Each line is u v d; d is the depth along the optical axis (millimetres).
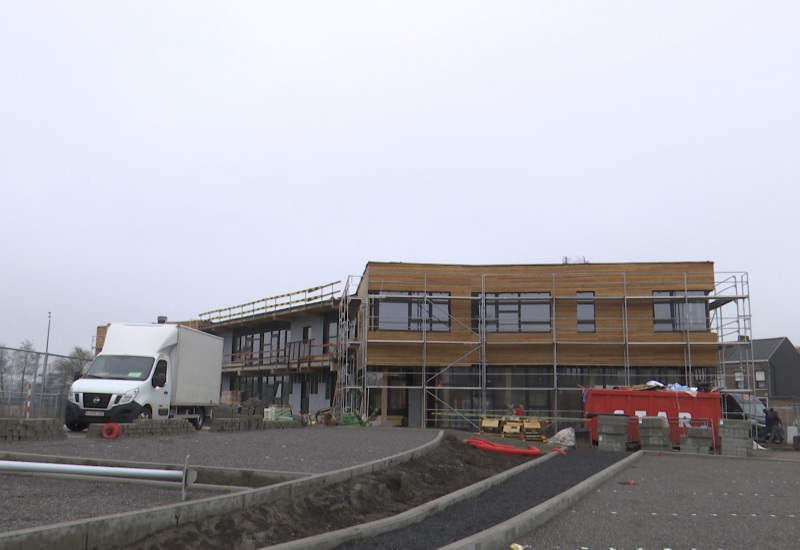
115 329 22109
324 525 8055
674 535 7980
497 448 17875
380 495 10094
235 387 50344
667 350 29641
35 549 5289
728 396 29672
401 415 30609
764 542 7734
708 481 13844
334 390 37438
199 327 48969
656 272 30141
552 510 8906
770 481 14242
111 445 14734
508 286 30734
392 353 30062
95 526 5746
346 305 31094
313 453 14406
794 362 60031
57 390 25297
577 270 30531
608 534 7930
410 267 30922
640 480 13672
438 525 8039
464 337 30266
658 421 21719
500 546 7156
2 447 13828
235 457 13164
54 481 9969
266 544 6855
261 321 43656
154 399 20938
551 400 29875
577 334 29969
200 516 6852
